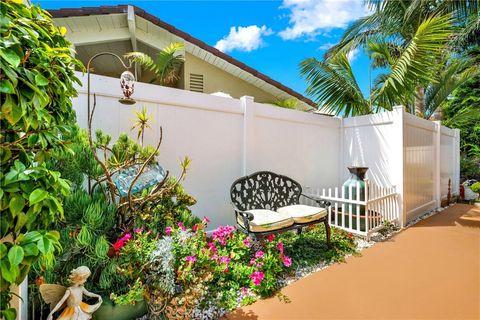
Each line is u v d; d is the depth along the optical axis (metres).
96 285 1.92
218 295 2.27
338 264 3.02
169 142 3.33
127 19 5.72
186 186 3.46
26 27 1.08
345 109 5.89
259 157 4.19
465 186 7.91
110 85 2.92
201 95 3.58
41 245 1.02
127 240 2.00
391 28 7.16
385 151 4.87
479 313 2.06
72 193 1.97
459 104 11.28
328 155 5.31
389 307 2.15
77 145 2.11
